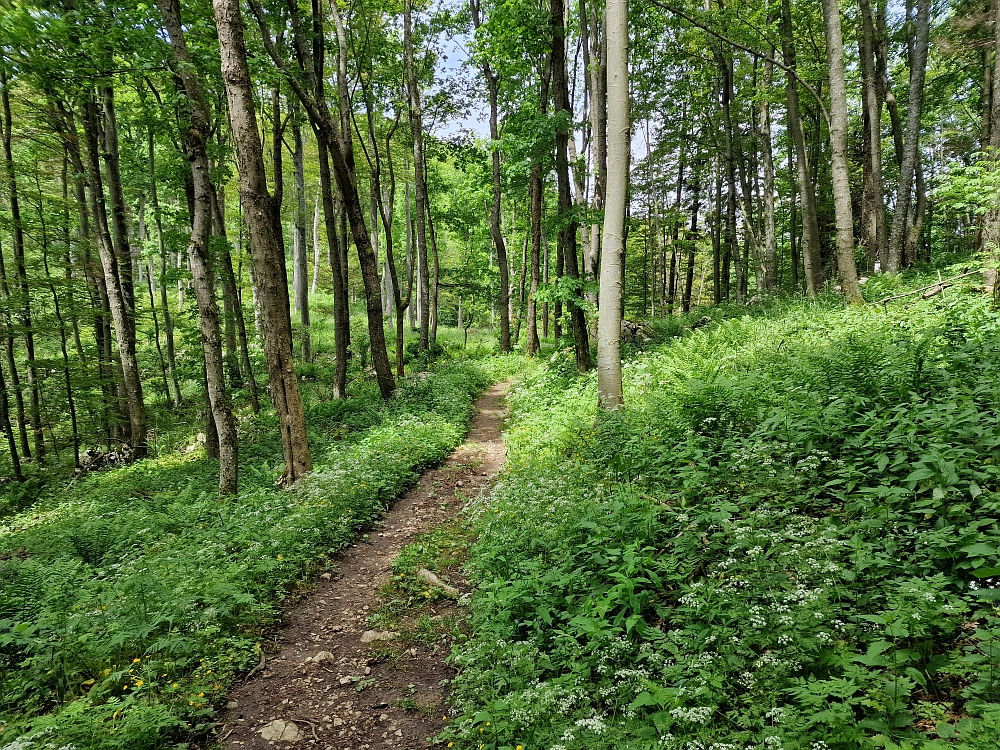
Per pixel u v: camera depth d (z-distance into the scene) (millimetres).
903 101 25125
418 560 6605
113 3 10617
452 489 9422
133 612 4988
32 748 3410
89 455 18578
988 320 7746
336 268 17922
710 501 5059
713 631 3486
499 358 25641
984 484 4133
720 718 3023
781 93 19703
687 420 7039
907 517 3988
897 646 3119
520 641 4348
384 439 11547
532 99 19125
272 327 9711
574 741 3064
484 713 3461
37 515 12930
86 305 18672
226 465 10102
